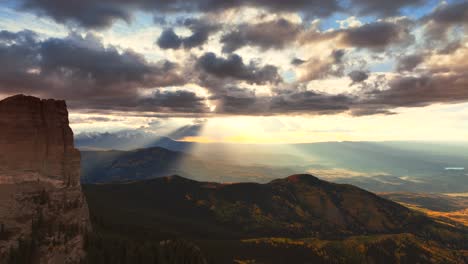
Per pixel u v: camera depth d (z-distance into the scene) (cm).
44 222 10175
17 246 9231
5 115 10519
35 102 11250
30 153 10706
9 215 9712
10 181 10181
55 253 9756
